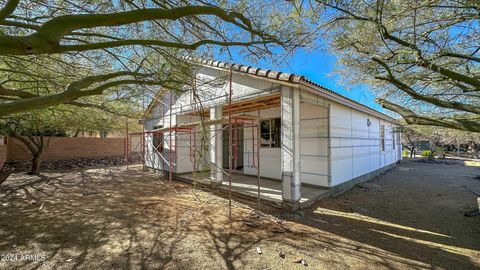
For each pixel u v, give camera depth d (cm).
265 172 852
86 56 372
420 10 271
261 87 568
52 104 170
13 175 976
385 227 427
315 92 550
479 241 371
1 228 405
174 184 793
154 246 339
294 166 498
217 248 335
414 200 613
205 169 668
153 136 1097
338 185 691
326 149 659
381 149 1115
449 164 1466
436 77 324
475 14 248
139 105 680
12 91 268
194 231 393
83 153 1438
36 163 1016
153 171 1084
